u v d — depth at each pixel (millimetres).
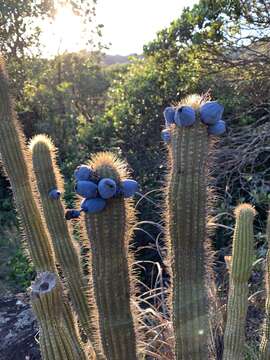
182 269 1947
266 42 5551
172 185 1898
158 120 6484
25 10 9562
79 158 7328
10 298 5484
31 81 10078
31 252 2744
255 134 5148
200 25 5762
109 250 1964
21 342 4621
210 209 1989
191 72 6039
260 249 4340
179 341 1993
